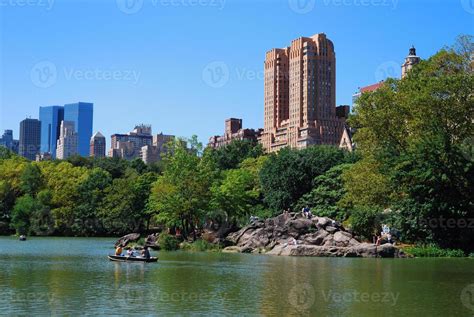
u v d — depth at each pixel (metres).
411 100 75.88
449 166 70.38
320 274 49.22
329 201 106.25
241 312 30.69
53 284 41.78
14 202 142.88
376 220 82.12
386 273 50.00
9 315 29.59
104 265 57.97
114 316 29.39
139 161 180.88
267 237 83.75
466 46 82.38
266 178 122.00
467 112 75.75
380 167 77.25
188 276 47.66
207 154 103.31
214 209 99.94
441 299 35.38
